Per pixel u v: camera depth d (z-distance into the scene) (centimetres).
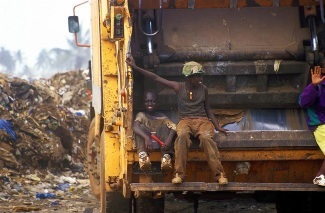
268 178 1952
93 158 2808
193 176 1933
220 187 1809
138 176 1909
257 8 2302
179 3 2245
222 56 2194
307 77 2184
